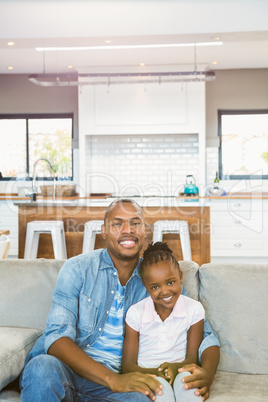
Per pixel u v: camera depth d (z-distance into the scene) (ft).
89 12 14.78
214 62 22.00
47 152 25.05
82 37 14.89
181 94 22.25
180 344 5.71
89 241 16.43
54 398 4.94
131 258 5.79
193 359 5.58
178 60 21.39
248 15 14.49
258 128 24.03
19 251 17.56
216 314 6.33
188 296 6.15
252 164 24.18
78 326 5.76
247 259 21.27
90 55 20.33
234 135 24.17
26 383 5.03
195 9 14.62
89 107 22.63
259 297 6.30
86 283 5.79
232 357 6.15
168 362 5.47
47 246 17.70
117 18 14.76
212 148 23.70
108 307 5.76
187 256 16.48
